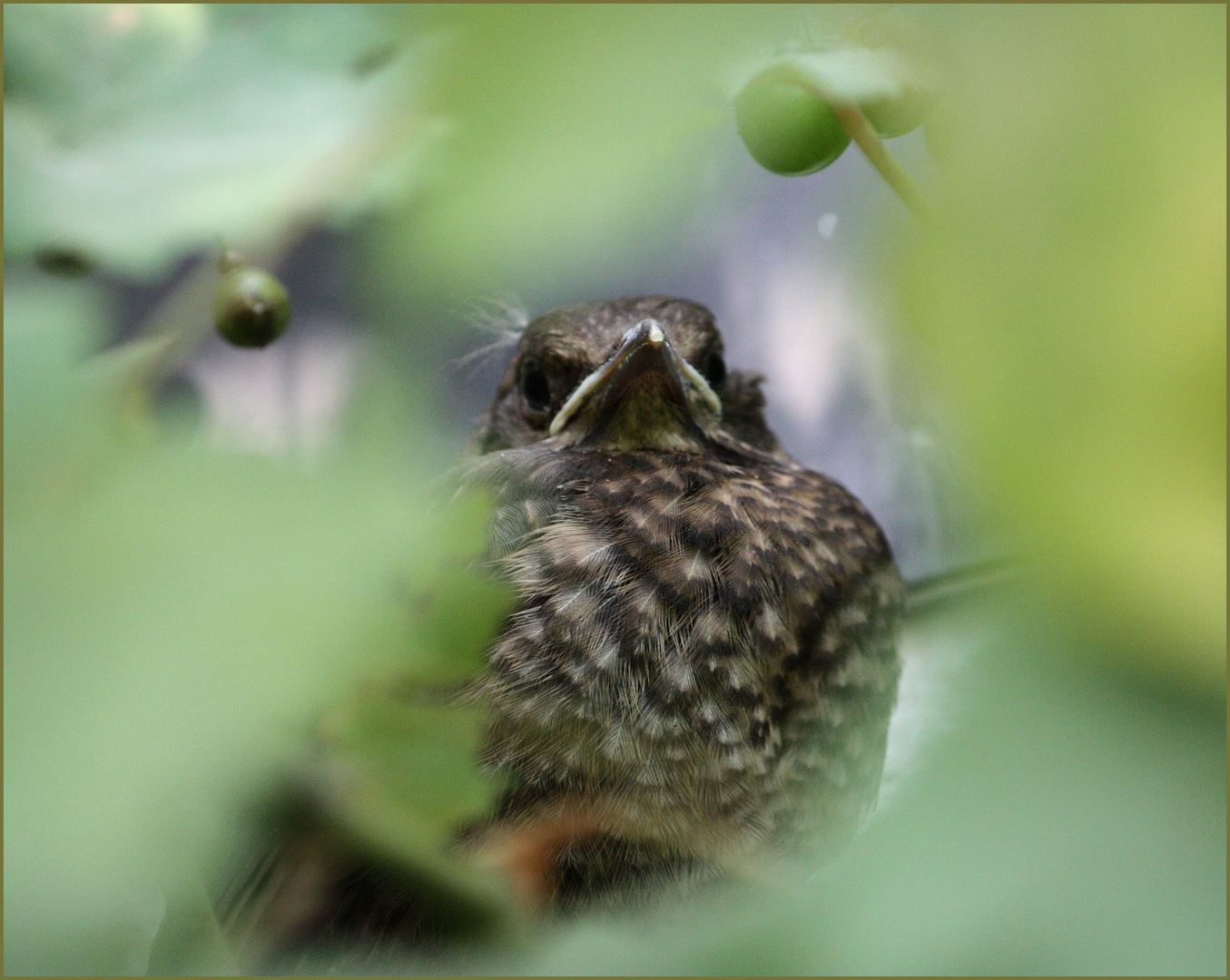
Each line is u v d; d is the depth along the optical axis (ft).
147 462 4.04
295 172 4.11
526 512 7.59
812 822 7.57
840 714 7.73
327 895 4.23
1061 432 3.87
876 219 4.07
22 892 4.00
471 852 4.31
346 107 4.11
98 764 4.01
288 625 4.03
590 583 7.10
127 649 4.02
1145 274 3.86
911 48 4.06
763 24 4.03
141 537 4.03
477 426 10.20
